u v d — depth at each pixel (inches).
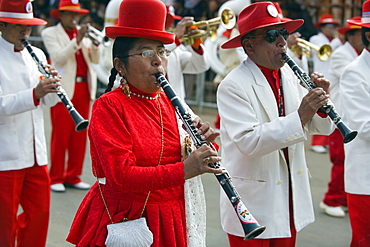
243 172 177.8
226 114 175.8
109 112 137.9
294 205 178.4
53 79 204.7
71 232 146.8
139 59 140.3
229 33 447.8
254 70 179.6
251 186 176.2
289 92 183.0
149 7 138.5
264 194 175.5
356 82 202.7
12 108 203.2
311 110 163.0
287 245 182.4
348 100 203.5
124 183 132.4
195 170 132.9
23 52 220.4
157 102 148.1
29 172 220.1
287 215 178.7
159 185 132.8
